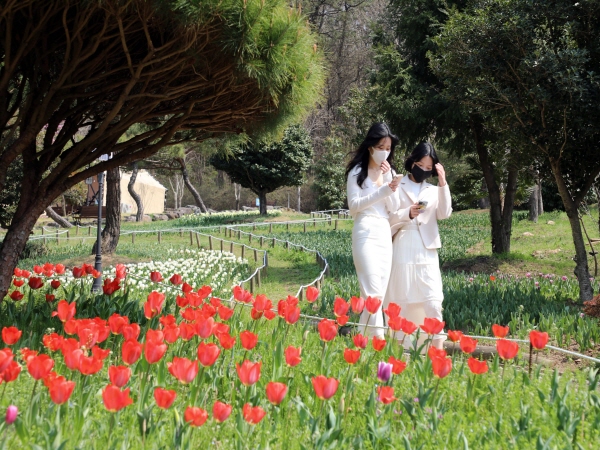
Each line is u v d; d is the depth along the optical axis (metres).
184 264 17.36
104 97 7.03
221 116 6.96
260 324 6.21
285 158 38.66
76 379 4.00
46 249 23.12
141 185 53.81
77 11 5.65
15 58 5.87
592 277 16.44
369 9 49.91
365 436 3.39
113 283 6.61
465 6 19.19
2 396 3.57
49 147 6.86
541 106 11.05
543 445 3.08
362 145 6.61
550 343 7.90
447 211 6.66
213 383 4.11
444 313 9.10
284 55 5.71
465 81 12.16
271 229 30.36
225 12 5.34
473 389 4.06
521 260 18.50
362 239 6.45
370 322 6.25
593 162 11.52
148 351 3.46
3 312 6.36
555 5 10.98
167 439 3.21
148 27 5.99
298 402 3.65
